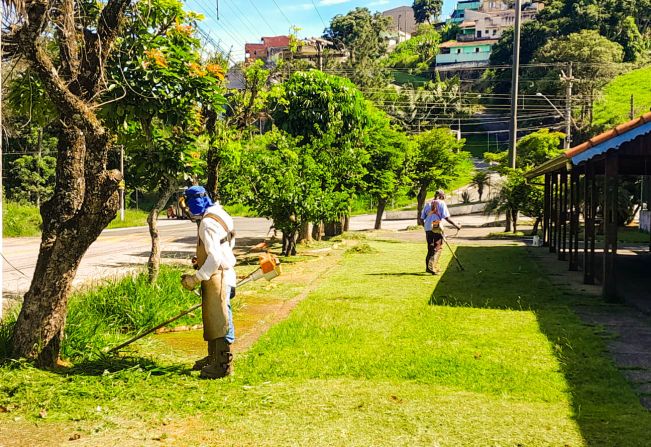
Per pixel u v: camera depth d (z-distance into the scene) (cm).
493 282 1081
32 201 3634
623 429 401
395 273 1195
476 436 388
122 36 705
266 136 1470
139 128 805
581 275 1213
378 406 441
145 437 382
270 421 411
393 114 7044
